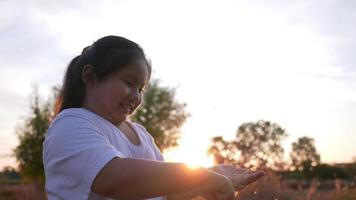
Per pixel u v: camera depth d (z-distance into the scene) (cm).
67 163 155
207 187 142
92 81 183
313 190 813
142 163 142
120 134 184
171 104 3659
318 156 3534
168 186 140
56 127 166
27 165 3309
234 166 201
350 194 877
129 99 181
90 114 174
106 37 183
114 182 143
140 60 180
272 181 490
